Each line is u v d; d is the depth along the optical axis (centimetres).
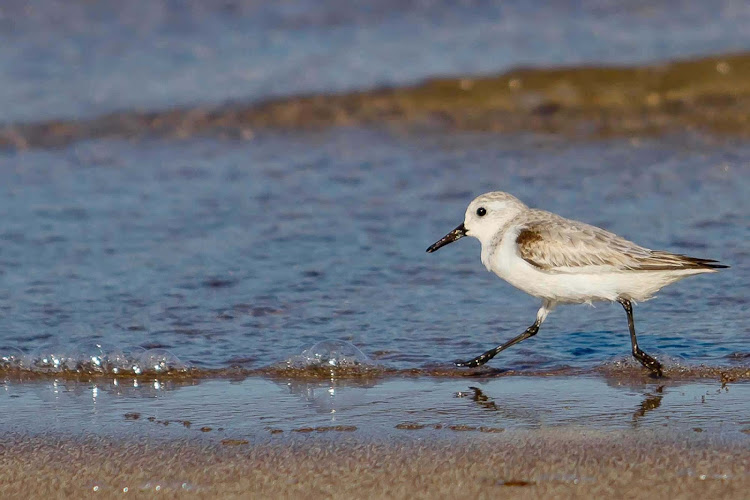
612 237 1023
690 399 952
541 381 1021
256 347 1131
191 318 1217
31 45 2489
